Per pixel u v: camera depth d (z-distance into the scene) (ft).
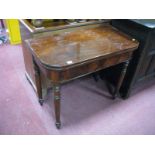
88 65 4.03
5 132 4.80
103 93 6.43
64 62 3.62
